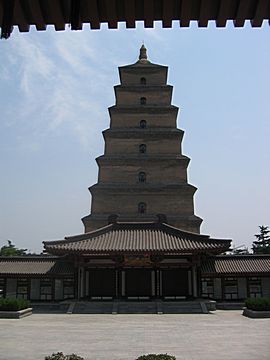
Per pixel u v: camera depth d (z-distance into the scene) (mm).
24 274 50406
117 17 7223
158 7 7078
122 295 50125
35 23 7230
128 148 60750
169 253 48000
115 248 47844
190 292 50094
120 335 29484
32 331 31516
